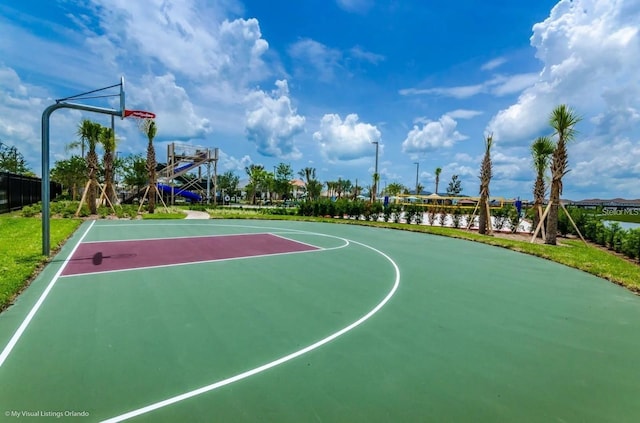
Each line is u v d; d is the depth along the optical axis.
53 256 8.10
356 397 2.80
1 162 31.64
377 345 3.80
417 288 6.19
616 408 2.76
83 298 5.12
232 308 4.86
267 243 11.10
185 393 2.79
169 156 35.97
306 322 4.42
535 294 5.96
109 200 20.44
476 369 3.32
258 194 64.19
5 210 18.09
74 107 8.20
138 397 2.72
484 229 15.49
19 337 3.75
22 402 2.62
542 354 3.69
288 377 3.08
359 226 18.38
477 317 4.77
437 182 55.94
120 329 4.03
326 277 6.81
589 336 4.20
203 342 3.75
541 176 15.02
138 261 7.79
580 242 13.30
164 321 4.31
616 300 5.70
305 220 21.30
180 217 20.14
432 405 2.72
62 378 2.96
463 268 8.02
